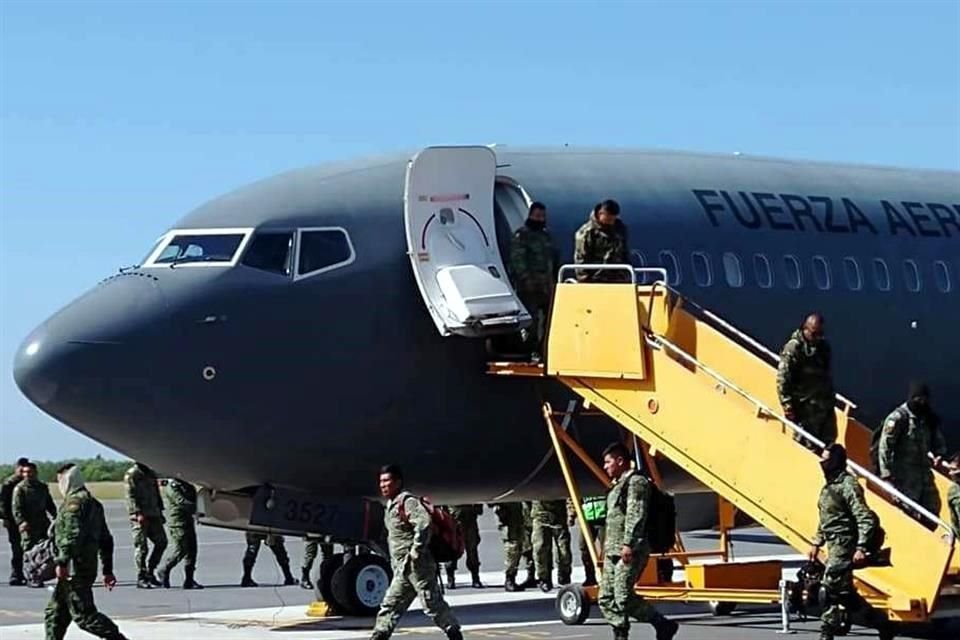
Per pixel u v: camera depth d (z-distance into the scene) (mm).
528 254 21922
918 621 17188
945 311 26984
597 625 21438
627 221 23859
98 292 21203
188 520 28719
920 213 27594
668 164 25484
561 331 21281
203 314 20781
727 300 24312
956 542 18156
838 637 19750
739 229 24922
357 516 22266
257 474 21562
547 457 23156
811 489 18297
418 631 20984
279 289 21156
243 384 20891
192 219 22047
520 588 27594
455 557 17391
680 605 23984
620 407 20734
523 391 22484
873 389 26203
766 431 18875
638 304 20469
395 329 21641
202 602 25844
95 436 21047
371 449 21875
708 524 27734
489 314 21234
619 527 17219
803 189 26531
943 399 27062
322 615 22422
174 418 20703
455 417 22141
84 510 17766
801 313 25141
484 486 23266
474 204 22172
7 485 30703
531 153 24188
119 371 20422
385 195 22344
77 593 17781
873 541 16547
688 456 19859
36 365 20562
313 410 21297
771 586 21469
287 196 22062
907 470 19734
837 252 25969
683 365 20891
